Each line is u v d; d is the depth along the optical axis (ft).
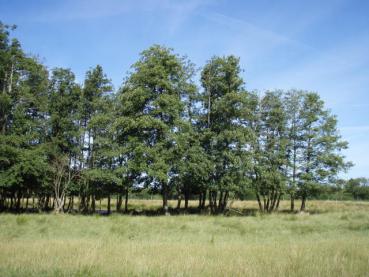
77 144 121.08
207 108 123.95
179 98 118.73
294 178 134.00
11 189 119.34
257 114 134.72
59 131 117.70
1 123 111.96
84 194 128.77
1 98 102.27
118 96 120.16
